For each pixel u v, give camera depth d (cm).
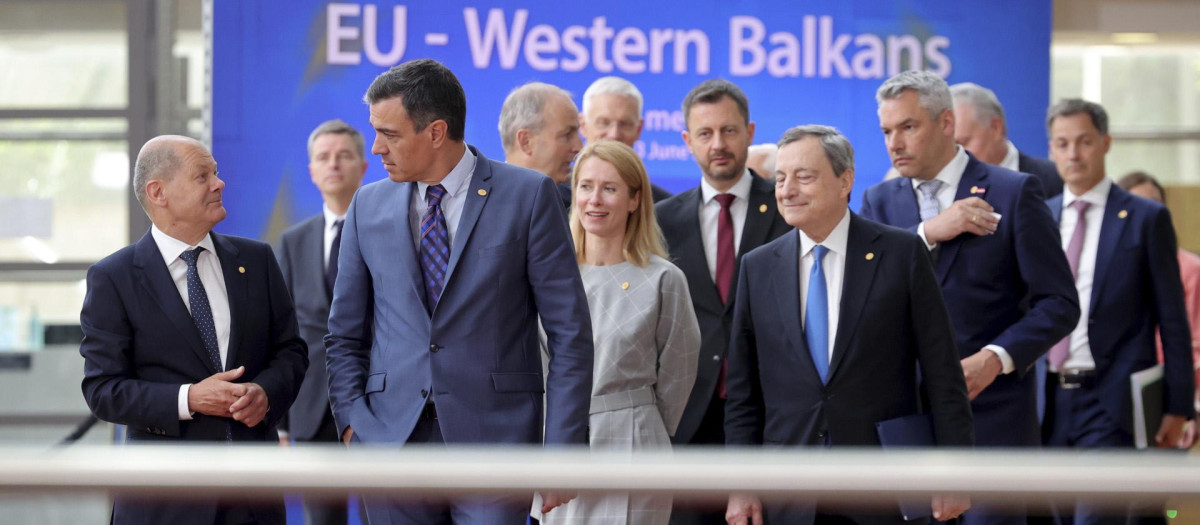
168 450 177
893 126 718
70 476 171
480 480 168
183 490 170
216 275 569
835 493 168
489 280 517
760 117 1132
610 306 623
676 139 1121
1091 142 875
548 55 1116
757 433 616
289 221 1097
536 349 536
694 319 642
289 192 1098
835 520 413
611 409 612
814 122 1135
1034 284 691
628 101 820
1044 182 961
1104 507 188
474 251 520
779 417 595
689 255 746
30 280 1240
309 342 855
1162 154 1345
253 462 172
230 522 279
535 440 518
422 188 534
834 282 593
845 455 176
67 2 1239
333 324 547
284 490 169
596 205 628
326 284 868
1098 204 882
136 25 1233
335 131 906
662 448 619
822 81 1135
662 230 757
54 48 1245
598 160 632
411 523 343
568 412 512
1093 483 168
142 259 555
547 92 750
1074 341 862
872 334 581
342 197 895
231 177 1095
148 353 550
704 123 741
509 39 1114
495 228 522
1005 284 703
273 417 566
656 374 630
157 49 1238
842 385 582
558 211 532
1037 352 679
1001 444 698
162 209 554
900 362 587
